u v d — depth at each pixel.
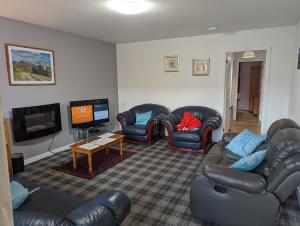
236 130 5.81
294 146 1.69
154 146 4.37
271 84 4.12
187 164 3.46
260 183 1.69
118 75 5.67
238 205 1.80
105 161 3.58
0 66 3.12
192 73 4.77
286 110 4.06
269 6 2.80
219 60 4.47
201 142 3.91
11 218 0.62
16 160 3.14
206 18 3.30
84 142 3.43
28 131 3.41
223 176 1.80
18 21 3.31
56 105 3.89
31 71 3.53
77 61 4.41
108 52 5.30
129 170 3.25
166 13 3.03
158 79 5.18
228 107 5.28
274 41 3.97
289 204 2.31
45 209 1.64
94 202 1.36
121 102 5.75
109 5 2.68
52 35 3.86
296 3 2.69
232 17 3.27
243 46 4.22
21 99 3.42
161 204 2.37
